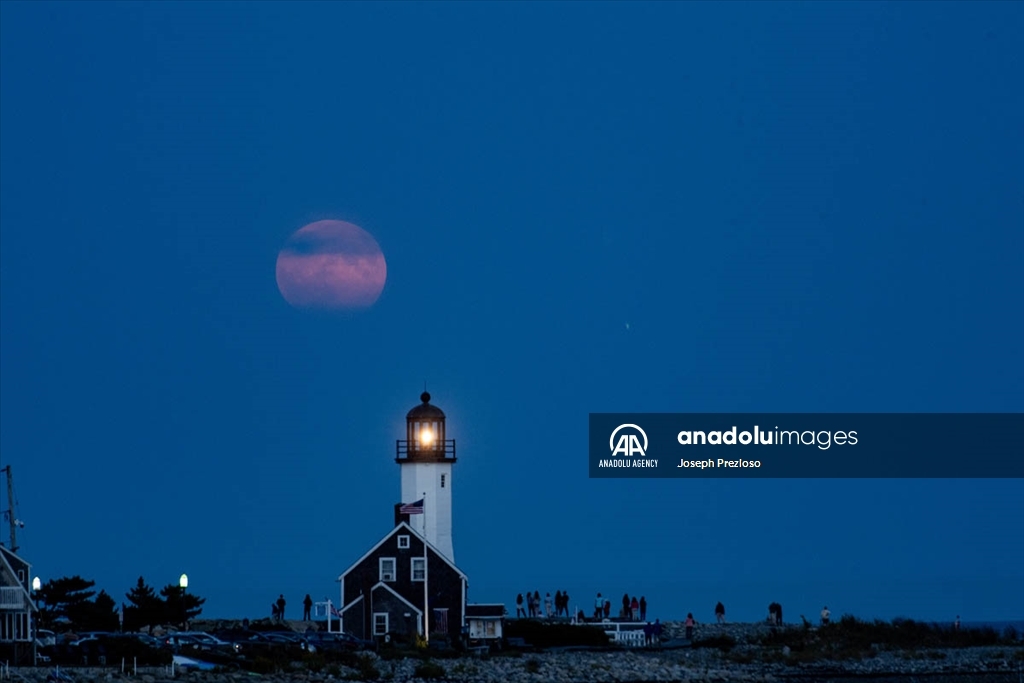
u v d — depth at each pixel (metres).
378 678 180.50
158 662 179.88
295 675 176.00
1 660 175.25
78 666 176.25
